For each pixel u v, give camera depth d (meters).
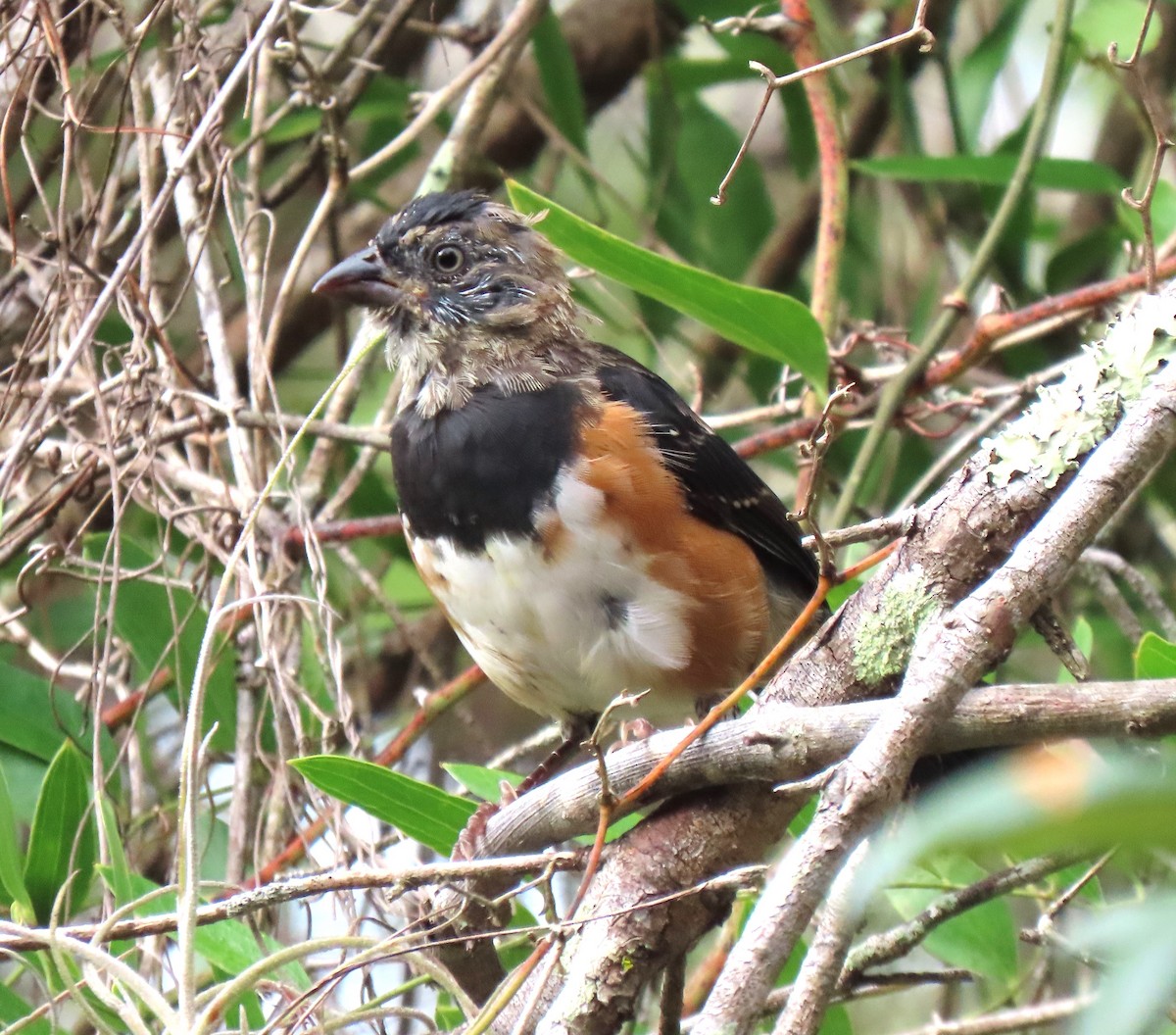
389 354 6.99
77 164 7.51
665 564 6.25
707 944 8.06
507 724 9.48
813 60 8.12
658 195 9.38
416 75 9.74
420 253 6.93
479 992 5.72
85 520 7.26
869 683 4.72
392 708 9.38
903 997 8.47
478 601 6.45
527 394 6.52
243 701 7.14
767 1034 5.31
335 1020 4.76
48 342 7.30
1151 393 4.25
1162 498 8.55
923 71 10.51
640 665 6.36
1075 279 9.12
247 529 5.13
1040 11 10.48
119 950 5.92
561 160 9.59
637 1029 6.84
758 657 6.57
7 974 7.69
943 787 4.57
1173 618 7.05
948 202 9.58
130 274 7.19
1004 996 6.50
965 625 3.98
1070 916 6.52
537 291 6.87
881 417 7.29
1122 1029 2.03
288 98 8.18
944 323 7.36
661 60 9.48
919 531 4.73
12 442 7.20
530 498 6.28
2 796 5.64
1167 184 8.30
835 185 8.08
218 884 5.23
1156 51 9.47
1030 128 7.84
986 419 7.51
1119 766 2.63
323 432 7.37
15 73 7.31
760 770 4.59
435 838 5.60
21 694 6.90
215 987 4.57
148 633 7.18
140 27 7.05
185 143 7.31
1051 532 4.08
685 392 9.55
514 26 7.96
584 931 4.65
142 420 7.50
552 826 5.11
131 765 6.97
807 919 3.68
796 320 6.57
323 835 6.58
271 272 9.78
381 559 9.73
